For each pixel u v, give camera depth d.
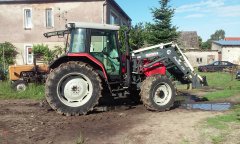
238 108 9.44
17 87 13.52
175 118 8.12
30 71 14.03
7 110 9.30
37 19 24.91
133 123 7.63
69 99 8.59
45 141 6.25
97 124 7.57
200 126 7.14
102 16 24.06
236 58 47.47
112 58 9.21
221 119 7.80
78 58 8.90
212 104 10.36
